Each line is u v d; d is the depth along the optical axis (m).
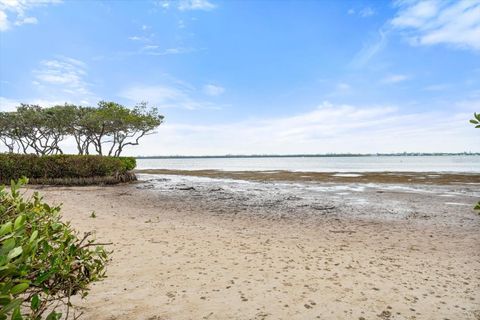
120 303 4.02
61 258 2.02
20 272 1.46
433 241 7.68
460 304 4.19
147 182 26.66
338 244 7.30
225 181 28.56
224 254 6.29
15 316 1.21
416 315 3.88
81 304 3.93
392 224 9.88
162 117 39.03
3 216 1.99
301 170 52.59
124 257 5.90
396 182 26.08
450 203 14.48
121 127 37.38
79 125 40.09
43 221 2.14
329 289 4.62
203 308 3.96
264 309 3.97
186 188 21.36
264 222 10.08
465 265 5.83
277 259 6.02
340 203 14.69
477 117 1.99
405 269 5.55
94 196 15.70
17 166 21.44
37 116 38.94
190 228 8.83
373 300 4.27
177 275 5.08
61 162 22.20
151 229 8.49
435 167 63.03
